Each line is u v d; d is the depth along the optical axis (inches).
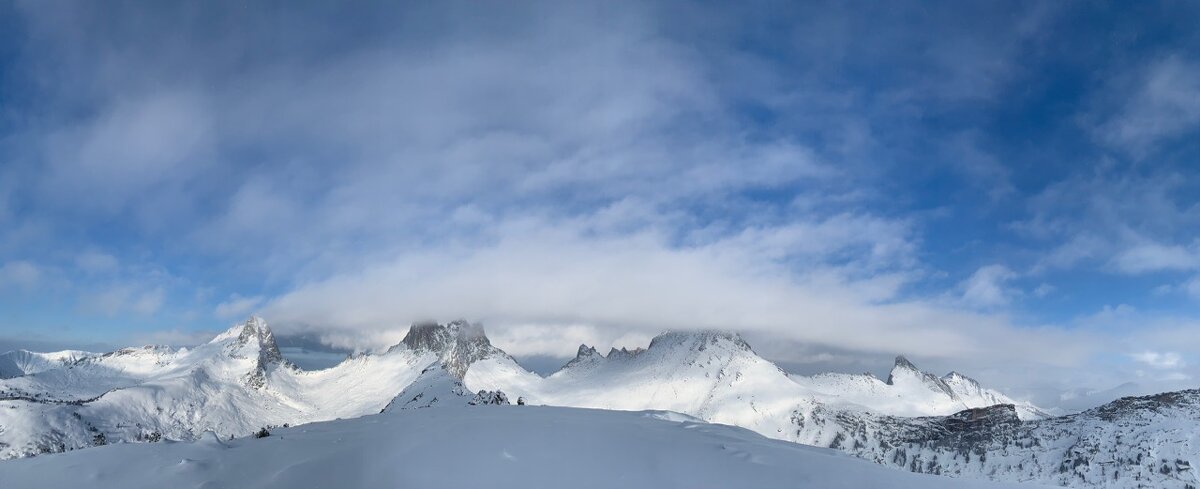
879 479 958.4
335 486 850.8
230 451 1035.9
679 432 1212.5
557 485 848.3
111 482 875.4
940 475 1040.2
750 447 1106.7
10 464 940.0
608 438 1083.3
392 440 1064.8
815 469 988.6
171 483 871.1
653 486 863.1
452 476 874.1
